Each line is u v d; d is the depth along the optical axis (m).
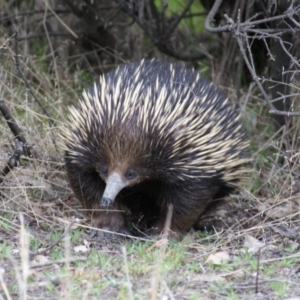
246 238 10.11
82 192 10.42
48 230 10.34
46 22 15.87
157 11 15.06
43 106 12.93
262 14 13.77
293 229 10.49
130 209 11.18
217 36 15.55
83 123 9.85
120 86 10.00
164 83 10.07
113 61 16.14
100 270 8.52
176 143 9.63
